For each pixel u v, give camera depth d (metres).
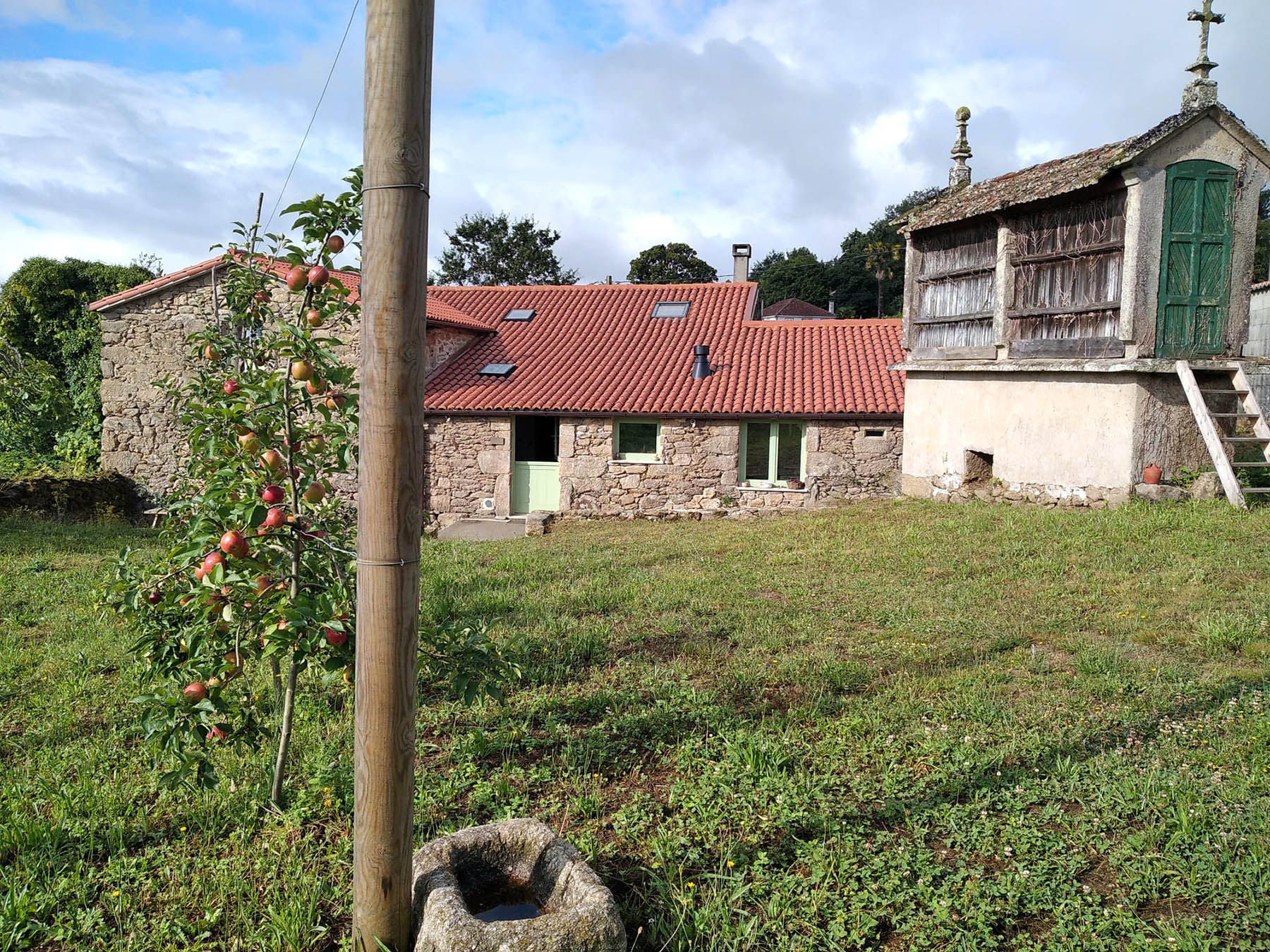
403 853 2.60
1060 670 5.29
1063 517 9.47
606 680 5.40
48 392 11.06
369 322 2.41
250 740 3.61
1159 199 9.42
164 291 16.17
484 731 4.62
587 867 2.80
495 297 21.09
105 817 3.73
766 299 53.97
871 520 10.91
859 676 5.26
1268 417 12.78
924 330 12.97
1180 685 4.87
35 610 7.49
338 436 3.49
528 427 17.00
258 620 3.41
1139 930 2.85
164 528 3.87
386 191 2.36
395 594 2.49
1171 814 3.48
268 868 3.34
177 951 2.89
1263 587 6.61
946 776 3.88
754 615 6.74
